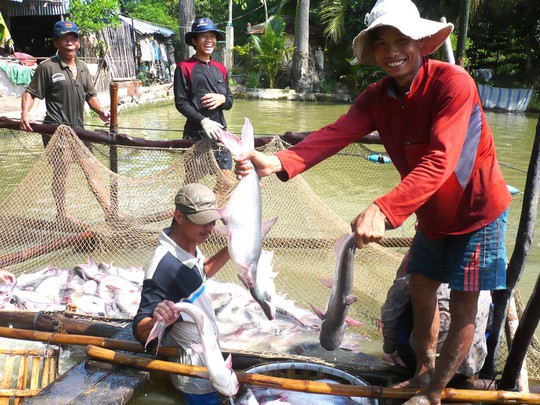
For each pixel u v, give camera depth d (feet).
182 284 10.40
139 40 89.86
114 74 74.90
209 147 18.12
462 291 9.62
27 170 23.61
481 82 86.53
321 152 10.18
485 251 9.32
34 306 14.52
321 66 98.53
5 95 47.52
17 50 81.35
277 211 18.54
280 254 18.31
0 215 18.29
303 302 15.70
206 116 19.51
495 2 80.33
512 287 11.12
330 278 16.98
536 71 86.02
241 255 9.48
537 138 10.56
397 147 9.72
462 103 8.71
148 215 19.16
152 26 100.63
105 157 20.53
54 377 10.92
